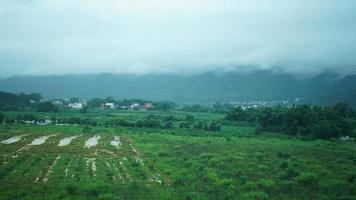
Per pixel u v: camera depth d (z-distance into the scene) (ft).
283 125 446.60
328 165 192.54
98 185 141.49
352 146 312.50
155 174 185.57
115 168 203.31
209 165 200.34
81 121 555.28
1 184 151.33
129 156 256.32
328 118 434.30
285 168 182.80
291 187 143.95
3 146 304.91
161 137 394.93
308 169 178.70
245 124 528.22
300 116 430.61
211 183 154.81
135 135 419.74
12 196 128.47
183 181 158.40
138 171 193.47
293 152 253.44
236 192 138.21
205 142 338.13
